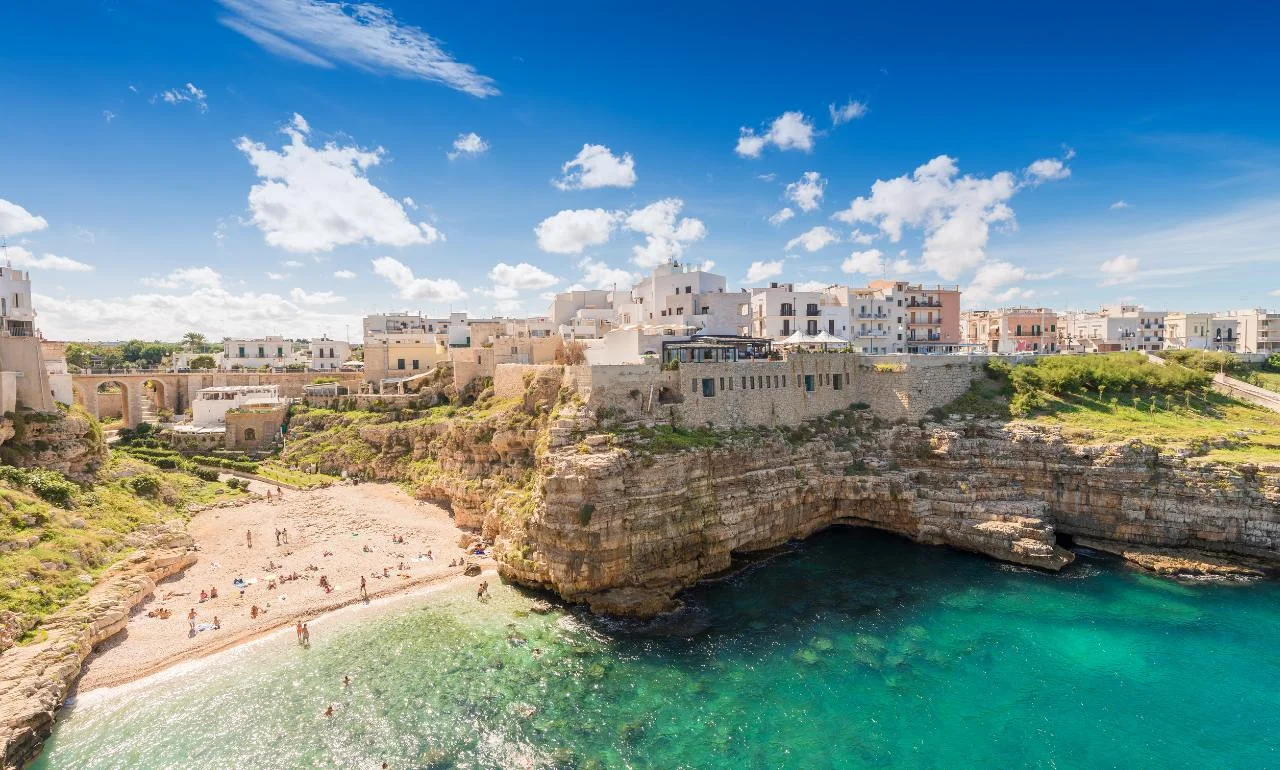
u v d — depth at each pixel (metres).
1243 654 42.75
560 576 48.53
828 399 72.44
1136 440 59.84
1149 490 57.47
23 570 42.62
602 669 41.16
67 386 71.56
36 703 34.50
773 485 59.25
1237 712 37.25
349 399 96.12
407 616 47.44
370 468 81.12
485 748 34.44
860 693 39.09
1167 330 134.00
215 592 49.94
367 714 36.94
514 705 37.75
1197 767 33.19
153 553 52.66
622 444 52.34
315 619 47.00
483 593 50.56
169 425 93.69
